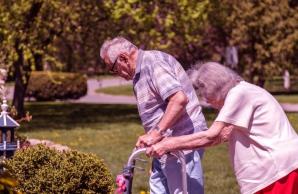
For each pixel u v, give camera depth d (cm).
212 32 3728
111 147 1731
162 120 614
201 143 564
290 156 554
